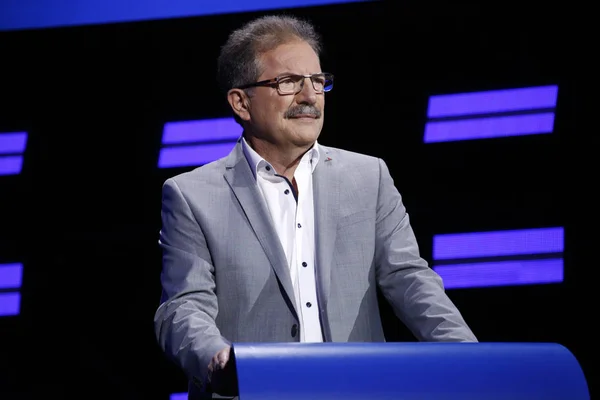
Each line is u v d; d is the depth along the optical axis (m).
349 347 4.02
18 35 15.72
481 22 15.28
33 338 16.08
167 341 5.49
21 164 16.14
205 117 16.02
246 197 6.12
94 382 16.06
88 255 16.19
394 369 3.92
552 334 15.11
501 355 4.09
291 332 5.84
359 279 6.05
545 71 15.20
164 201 6.29
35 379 15.97
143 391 16.11
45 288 16.11
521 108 15.30
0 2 15.66
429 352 4.04
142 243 16.22
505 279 15.17
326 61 15.55
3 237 16.11
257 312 5.87
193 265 5.94
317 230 6.10
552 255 15.09
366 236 6.17
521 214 15.20
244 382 3.78
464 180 15.41
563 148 15.13
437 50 15.47
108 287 16.20
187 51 15.78
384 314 15.09
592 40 15.04
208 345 5.06
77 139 16.19
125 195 16.19
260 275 5.91
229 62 6.42
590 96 15.07
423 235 15.43
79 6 15.62
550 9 15.11
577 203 15.07
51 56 15.89
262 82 6.19
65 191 16.19
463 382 3.94
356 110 15.65
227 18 15.43
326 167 6.40
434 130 15.53
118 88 16.08
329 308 5.90
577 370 4.10
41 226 16.16
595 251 14.96
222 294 5.94
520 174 15.24
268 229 6.00
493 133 15.38
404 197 15.51
